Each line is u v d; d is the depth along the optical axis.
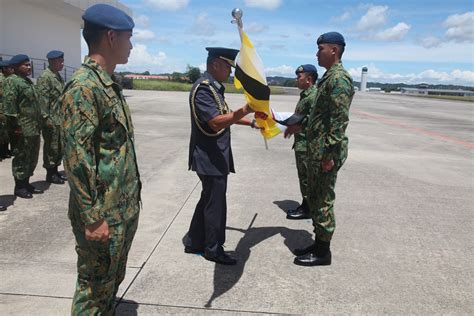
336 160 3.57
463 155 9.98
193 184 6.38
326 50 3.57
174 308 3.08
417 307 3.23
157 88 38.62
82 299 2.29
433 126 16.62
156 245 4.17
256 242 4.37
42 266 3.62
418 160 9.07
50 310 2.96
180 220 4.88
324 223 3.73
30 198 5.52
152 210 5.18
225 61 3.56
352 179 7.12
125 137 2.21
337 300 3.29
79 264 2.28
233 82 3.55
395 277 3.71
